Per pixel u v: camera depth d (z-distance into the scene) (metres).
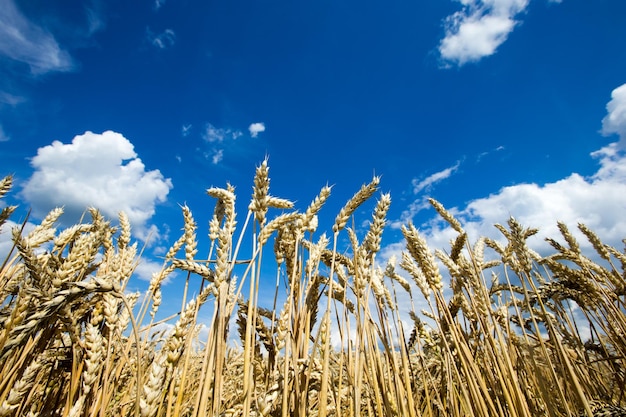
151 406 0.23
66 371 0.37
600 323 0.53
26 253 0.29
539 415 0.40
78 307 0.35
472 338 0.48
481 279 0.41
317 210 0.42
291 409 0.34
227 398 0.52
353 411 0.33
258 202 0.35
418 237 0.42
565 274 0.52
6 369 0.30
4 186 0.52
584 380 0.47
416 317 0.56
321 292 0.45
